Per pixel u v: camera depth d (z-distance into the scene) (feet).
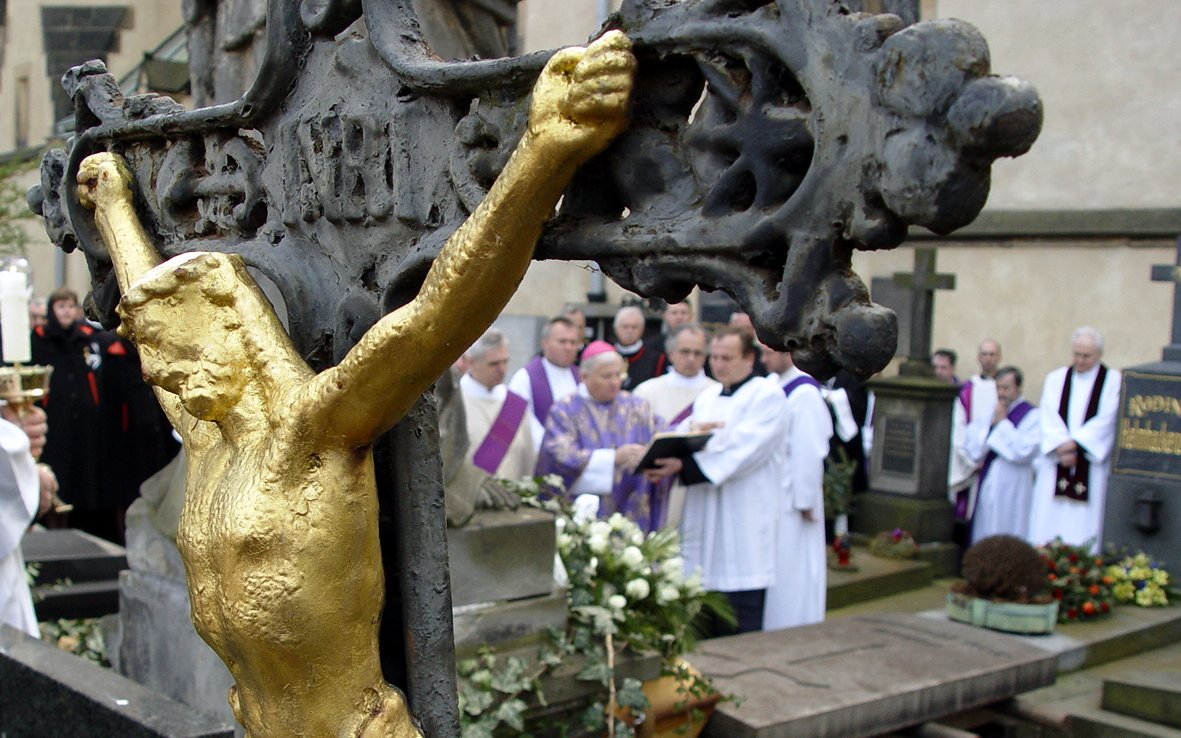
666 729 11.39
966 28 2.43
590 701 10.55
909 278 25.63
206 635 3.61
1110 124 29.66
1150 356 29.09
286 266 4.16
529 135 3.06
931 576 23.06
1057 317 30.50
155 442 20.83
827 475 22.99
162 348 3.65
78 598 12.32
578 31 29.66
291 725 3.58
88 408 20.21
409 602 3.91
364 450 3.56
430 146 3.72
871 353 2.65
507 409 15.12
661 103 3.13
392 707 3.66
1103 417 23.02
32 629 10.37
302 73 4.17
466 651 9.99
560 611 10.65
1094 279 29.96
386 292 3.80
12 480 9.94
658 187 3.14
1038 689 14.52
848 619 15.92
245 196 4.40
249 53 7.93
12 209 23.49
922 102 2.43
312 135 4.09
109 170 4.87
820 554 17.79
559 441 15.11
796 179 2.86
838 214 2.66
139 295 3.64
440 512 3.95
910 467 25.00
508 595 10.36
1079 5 29.96
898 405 25.20
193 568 3.59
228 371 3.64
